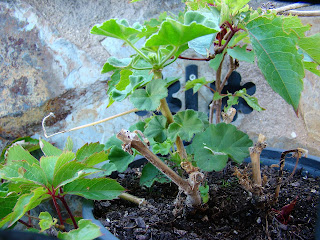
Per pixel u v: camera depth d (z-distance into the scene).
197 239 0.22
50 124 0.38
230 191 0.27
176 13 0.36
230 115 0.26
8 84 0.37
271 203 0.23
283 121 0.37
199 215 0.24
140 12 0.36
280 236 0.22
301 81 0.16
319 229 0.20
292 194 0.26
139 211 0.26
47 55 0.36
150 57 0.19
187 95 0.38
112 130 0.39
